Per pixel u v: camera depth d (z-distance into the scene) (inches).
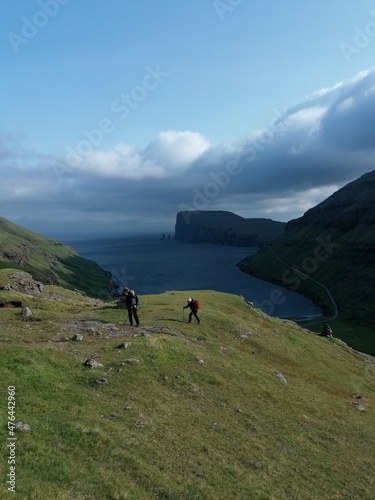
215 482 586.6
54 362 848.9
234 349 1376.7
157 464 589.6
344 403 1227.9
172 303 2121.1
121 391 803.4
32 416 618.2
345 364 1975.9
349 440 911.7
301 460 745.0
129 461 570.3
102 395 768.9
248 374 1141.7
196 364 1071.6
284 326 2375.7
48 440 565.3
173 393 866.1
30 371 767.7
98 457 562.3
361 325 6496.1
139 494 509.7
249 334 1754.4
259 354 1555.1
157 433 678.5
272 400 1017.5
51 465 512.1
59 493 458.3
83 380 808.9
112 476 526.6
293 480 664.4
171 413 770.2
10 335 1074.1
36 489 451.8
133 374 894.4
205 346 1305.4
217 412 840.3
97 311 1796.3
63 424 614.5
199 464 623.2
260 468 668.7
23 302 1739.7
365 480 738.8
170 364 1010.7
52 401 689.0
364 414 1174.3
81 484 493.4
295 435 843.4
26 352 853.2
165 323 1539.1
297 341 2021.4
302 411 1009.5
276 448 760.3
